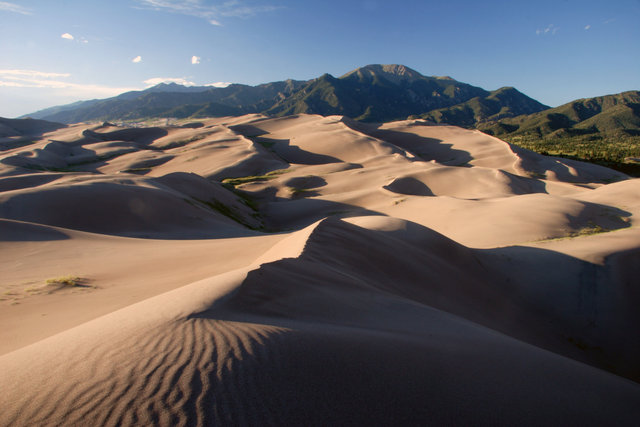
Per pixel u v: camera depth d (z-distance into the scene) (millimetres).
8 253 13977
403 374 3533
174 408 2391
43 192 28219
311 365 3266
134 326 3832
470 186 57281
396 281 10672
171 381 2701
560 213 26344
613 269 15656
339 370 3291
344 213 43625
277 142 127562
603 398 4395
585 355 11195
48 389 2609
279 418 2457
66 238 17750
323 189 62938
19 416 2293
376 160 83750
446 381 3635
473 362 4438
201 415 2346
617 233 20750
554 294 14258
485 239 23984
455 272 13648
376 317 6230
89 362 3006
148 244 19172
